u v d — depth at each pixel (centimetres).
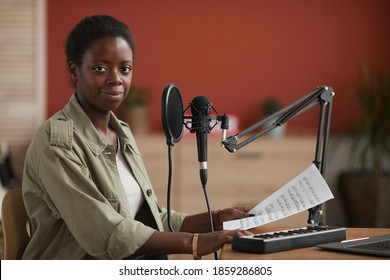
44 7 618
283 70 636
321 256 183
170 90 211
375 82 620
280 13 635
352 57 633
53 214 220
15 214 229
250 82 636
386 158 629
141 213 250
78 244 220
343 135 632
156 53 635
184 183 582
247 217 229
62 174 212
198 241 199
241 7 635
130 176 246
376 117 590
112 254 204
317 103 233
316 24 634
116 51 227
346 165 632
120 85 230
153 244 202
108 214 207
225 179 583
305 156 585
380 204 591
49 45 630
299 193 221
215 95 637
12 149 616
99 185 224
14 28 613
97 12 630
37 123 618
